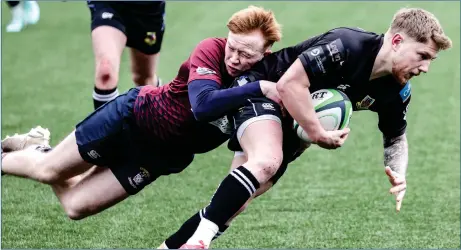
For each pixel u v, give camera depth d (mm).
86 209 17906
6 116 30625
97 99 24141
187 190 23672
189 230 15391
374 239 20047
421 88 36250
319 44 15250
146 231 20469
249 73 16047
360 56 15250
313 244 19641
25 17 47656
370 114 32469
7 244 19328
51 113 31203
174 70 38219
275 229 20656
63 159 17578
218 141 17016
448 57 41844
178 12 50469
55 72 37719
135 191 17703
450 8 51656
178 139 16797
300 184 24281
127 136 17109
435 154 27328
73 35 45125
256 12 15852
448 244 19719
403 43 15117
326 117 15320
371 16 48656
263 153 15102
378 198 23047
